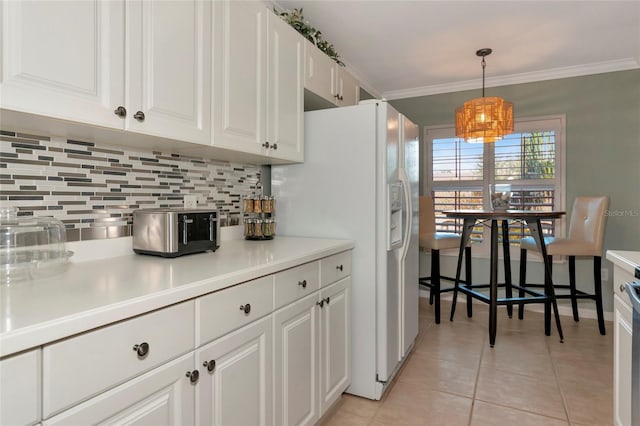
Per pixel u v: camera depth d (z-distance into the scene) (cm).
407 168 237
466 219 321
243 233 217
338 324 189
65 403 73
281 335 143
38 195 124
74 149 135
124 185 153
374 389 201
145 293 91
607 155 338
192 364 102
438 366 243
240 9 165
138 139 135
